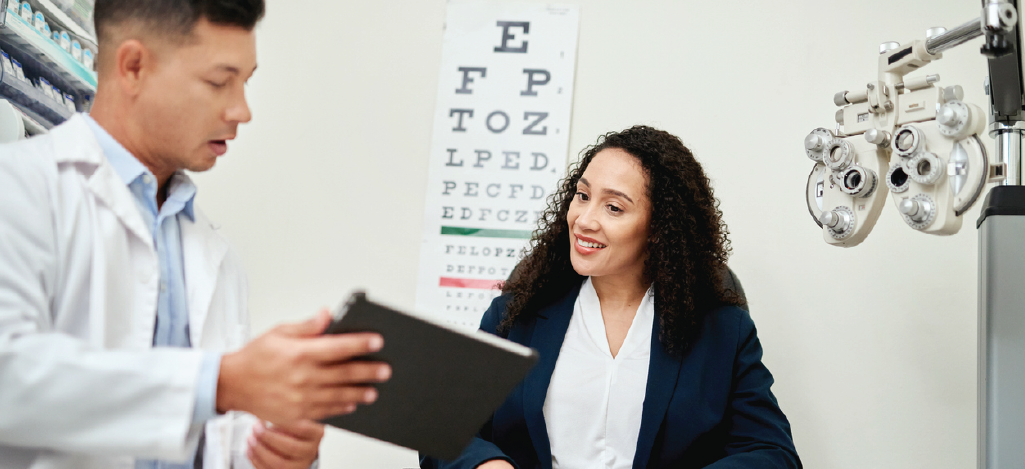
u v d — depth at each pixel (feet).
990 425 3.94
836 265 7.32
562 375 4.78
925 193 4.60
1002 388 3.94
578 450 4.63
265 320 7.75
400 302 7.71
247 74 3.27
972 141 4.36
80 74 5.85
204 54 3.07
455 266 7.72
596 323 4.97
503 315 5.21
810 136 5.38
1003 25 4.09
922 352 7.11
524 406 4.70
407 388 2.72
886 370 7.14
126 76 3.10
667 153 4.97
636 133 5.14
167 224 3.57
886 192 5.06
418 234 7.80
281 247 7.85
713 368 4.80
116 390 2.43
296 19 8.15
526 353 2.64
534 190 7.75
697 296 5.02
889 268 7.25
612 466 4.57
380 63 8.06
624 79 7.81
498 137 7.86
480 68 7.97
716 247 5.22
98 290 2.95
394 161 7.92
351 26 8.13
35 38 5.16
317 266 7.80
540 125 7.83
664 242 4.87
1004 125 4.44
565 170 7.74
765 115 7.59
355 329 2.53
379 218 7.85
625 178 4.84
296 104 8.04
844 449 7.09
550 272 5.20
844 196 5.21
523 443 4.76
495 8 8.03
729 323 4.96
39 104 5.42
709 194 5.38
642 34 7.86
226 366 2.47
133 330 3.14
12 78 5.07
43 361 2.41
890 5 7.59
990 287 4.06
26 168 2.84
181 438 2.46
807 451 7.11
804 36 7.66
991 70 4.35
